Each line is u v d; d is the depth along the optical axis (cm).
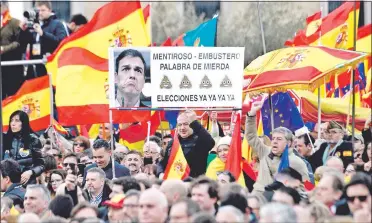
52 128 2459
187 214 1474
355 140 2267
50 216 1623
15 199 1998
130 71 2081
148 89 2084
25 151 2284
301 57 2183
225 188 1617
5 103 2509
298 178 1748
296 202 1614
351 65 2156
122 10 2325
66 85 2312
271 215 1428
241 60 2073
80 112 2309
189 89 2078
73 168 2123
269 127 2358
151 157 2236
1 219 1739
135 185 1745
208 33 2470
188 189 1688
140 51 2080
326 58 2167
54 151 2391
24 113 2292
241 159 1975
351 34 2561
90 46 2320
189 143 2038
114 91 2088
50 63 2502
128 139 2558
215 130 2281
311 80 2150
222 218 1440
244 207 1559
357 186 1547
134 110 2177
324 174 1648
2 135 2222
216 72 2075
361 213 1505
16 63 2505
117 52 2084
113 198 1698
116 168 2108
